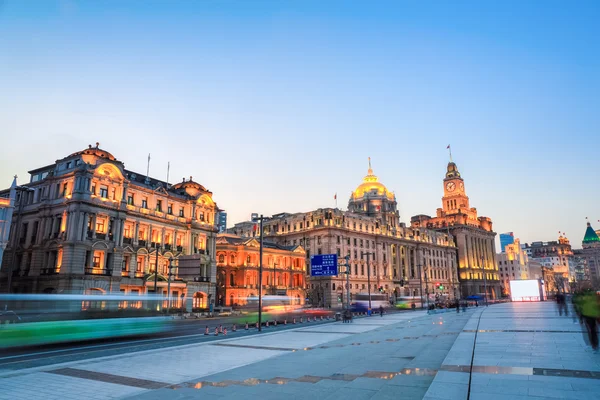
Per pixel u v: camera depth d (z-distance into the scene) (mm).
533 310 60812
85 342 34188
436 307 107500
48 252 63969
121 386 17203
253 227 137500
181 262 60656
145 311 42062
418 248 150625
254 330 44375
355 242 125188
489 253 194500
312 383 16906
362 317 67750
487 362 17562
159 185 78500
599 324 27312
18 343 29875
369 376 17781
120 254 66250
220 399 14875
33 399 15281
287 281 107438
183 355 25656
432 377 17109
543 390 12820
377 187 155500
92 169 64438
